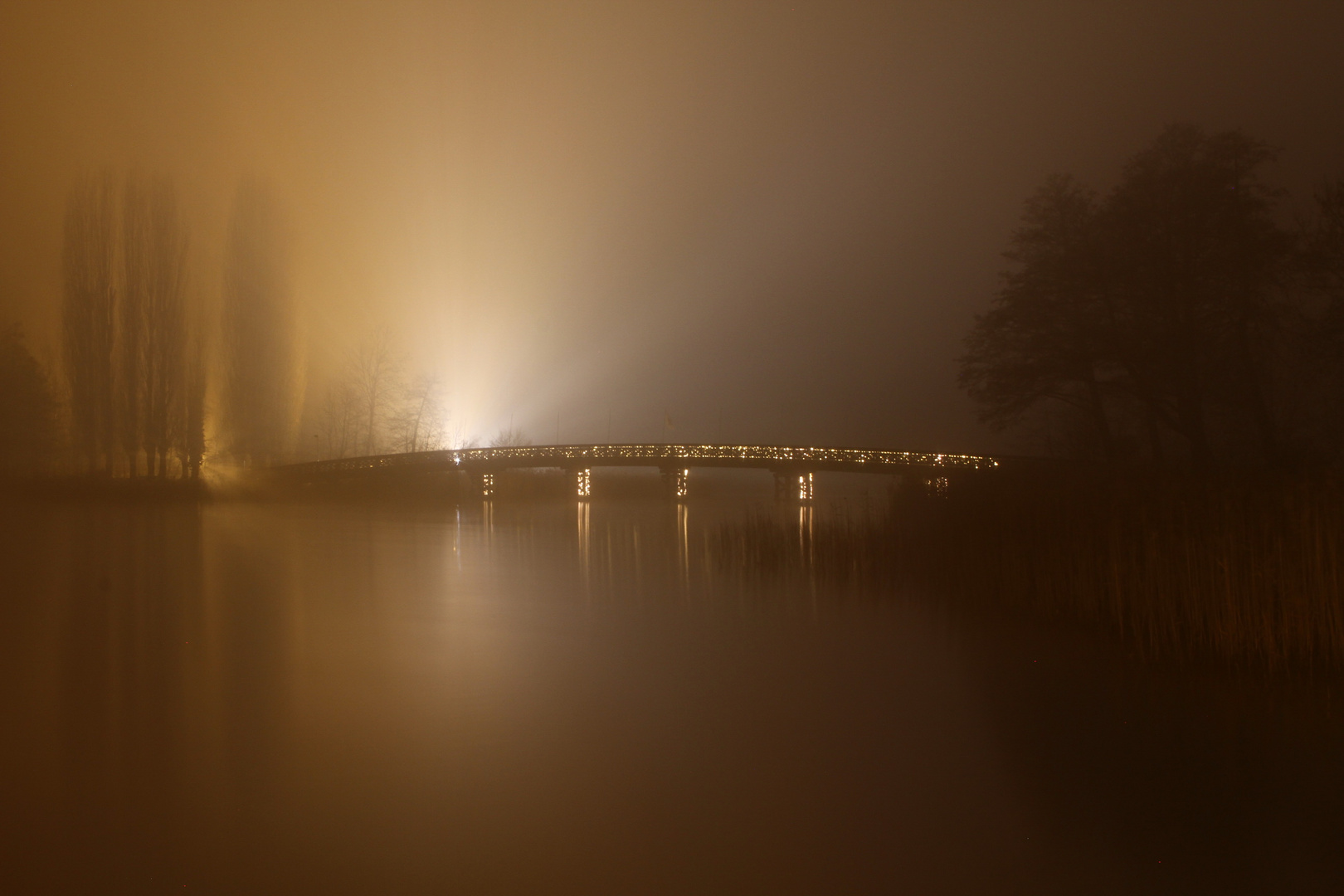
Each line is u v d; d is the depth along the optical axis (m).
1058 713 9.51
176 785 7.42
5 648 12.16
